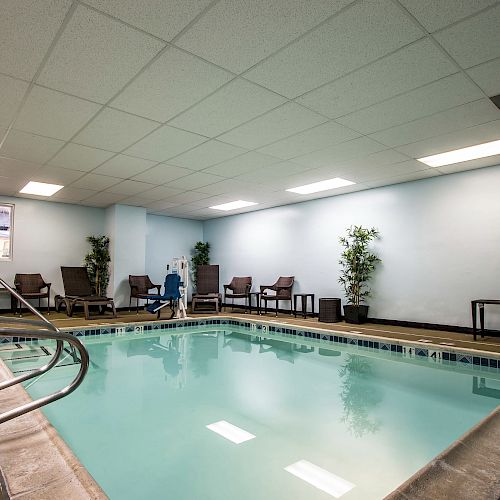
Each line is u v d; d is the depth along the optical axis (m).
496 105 3.36
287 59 2.64
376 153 4.67
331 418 2.68
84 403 2.97
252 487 1.78
